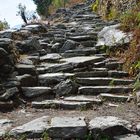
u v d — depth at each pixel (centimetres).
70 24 1141
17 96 525
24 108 508
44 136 400
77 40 823
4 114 482
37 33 918
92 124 412
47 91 550
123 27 764
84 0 1861
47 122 430
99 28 917
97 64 641
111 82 571
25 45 725
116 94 543
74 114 468
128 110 475
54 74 598
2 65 558
